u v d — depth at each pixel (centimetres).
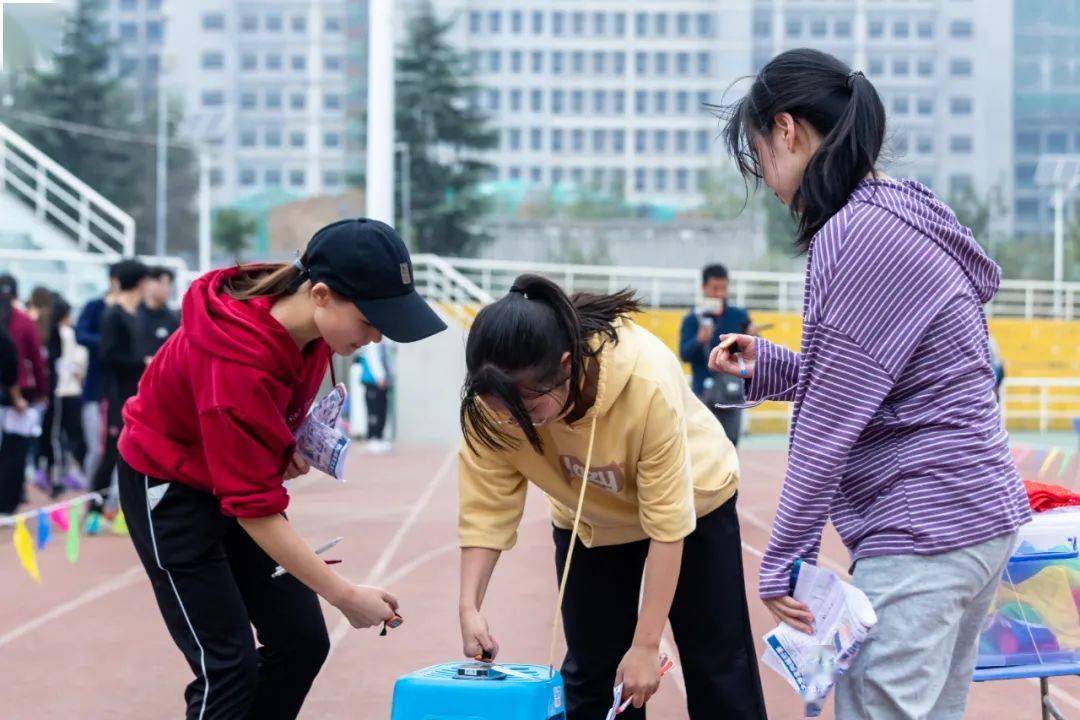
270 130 7469
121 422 884
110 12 7756
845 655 256
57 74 6500
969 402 264
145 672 511
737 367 322
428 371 1852
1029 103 5869
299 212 3216
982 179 5825
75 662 527
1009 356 2706
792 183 283
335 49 7475
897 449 265
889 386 260
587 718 348
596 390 289
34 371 950
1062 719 328
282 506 295
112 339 870
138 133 7075
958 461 261
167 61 5838
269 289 302
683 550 332
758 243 5100
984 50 5912
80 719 446
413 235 5238
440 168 5275
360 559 777
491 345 268
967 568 260
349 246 287
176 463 308
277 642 331
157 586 315
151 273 885
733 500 339
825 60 283
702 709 337
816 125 279
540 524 924
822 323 264
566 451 302
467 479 318
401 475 1316
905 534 262
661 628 302
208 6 7481
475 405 295
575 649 348
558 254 5119
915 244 262
